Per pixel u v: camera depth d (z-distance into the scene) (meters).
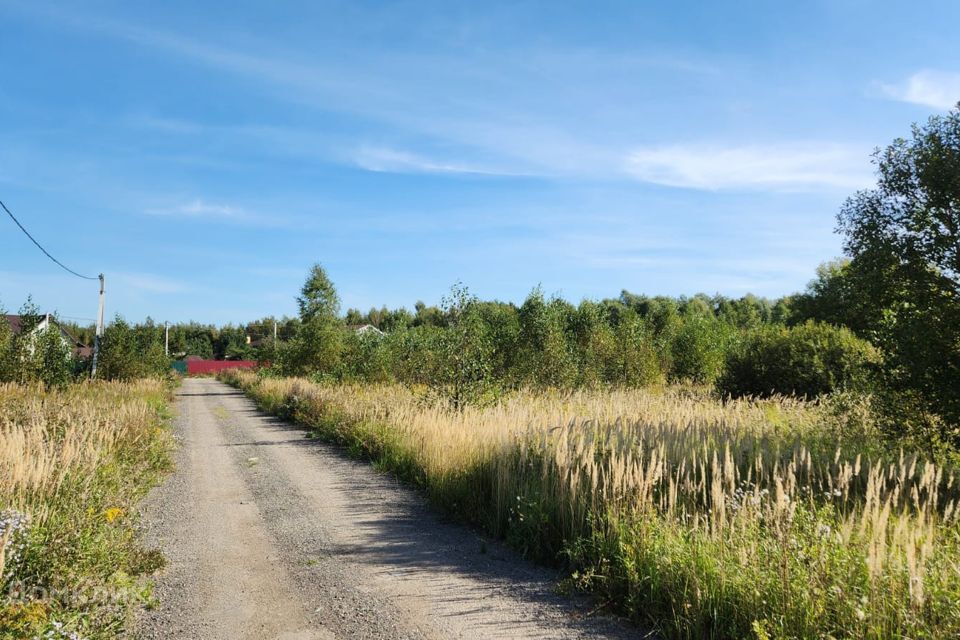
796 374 17.55
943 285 8.27
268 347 48.84
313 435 15.74
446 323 14.88
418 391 18.17
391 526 7.26
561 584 5.10
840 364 16.89
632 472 5.93
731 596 4.10
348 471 10.86
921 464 7.34
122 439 11.51
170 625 4.46
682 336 31.16
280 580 5.42
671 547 4.71
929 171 8.16
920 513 4.52
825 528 4.31
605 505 5.73
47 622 3.65
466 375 14.38
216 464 11.65
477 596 4.99
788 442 8.13
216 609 4.76
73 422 11.31
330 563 5.89
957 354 7.86
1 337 22.75
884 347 8.61
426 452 9.70
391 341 29.44
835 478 6.32
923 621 3.35
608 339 26.48
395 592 5.09
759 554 4.28
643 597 4.60
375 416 14.06
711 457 6.91
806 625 3.61
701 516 5.09
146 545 6.47
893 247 8.55
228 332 104.31
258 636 4.28
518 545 6.31
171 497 8.83
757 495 4.96
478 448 8.24
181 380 54.38
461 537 6.79
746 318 69.38
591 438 7.56
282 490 9.31
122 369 31.66
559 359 21.69
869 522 4.52
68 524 5.32
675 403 14.60
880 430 8.76
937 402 7.93
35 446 8.31
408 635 4.26
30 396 18.39
